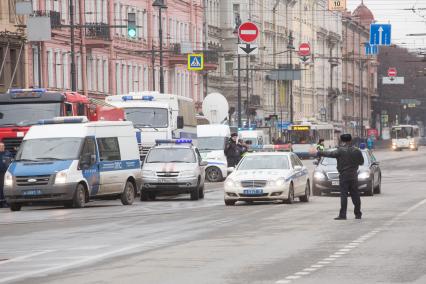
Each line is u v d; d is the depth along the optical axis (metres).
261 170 72.88
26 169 70.69
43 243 45.06
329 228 49.03
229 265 34.38
